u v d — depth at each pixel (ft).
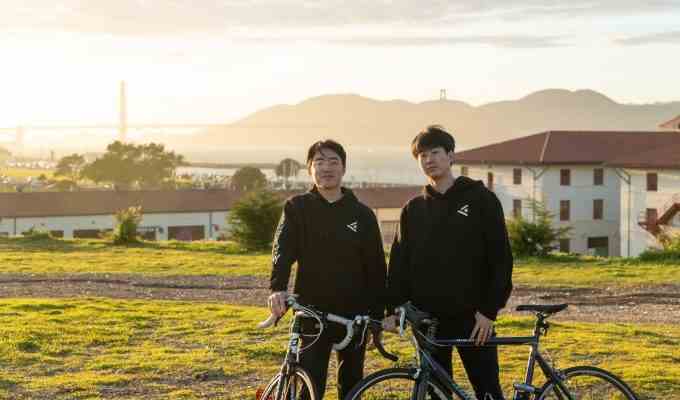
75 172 558.56
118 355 31.78
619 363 29.94
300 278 18.65
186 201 250.78
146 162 440.45
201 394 25.77
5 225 229.86
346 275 18.43
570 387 17.89
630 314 50.47
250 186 370.94
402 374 17.15
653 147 212.43
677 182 174.70
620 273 73.05
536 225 88.58
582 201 209.46
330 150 18.45
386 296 18.86
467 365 18.65
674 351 33.12
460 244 18.24
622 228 186.60
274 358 31.17
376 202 252.01
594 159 207.62
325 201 18.62
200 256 92.32
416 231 18.67
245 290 63.82
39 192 242.78
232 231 101.09
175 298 58.29
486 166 218.79
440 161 18.39
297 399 17.12
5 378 27.40
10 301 48.47
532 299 58.03
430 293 18.39
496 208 18.24
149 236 242.78
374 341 18.17
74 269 77.66
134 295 59.57
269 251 98.73
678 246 85.10
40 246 104.27
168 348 33.24
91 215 239.71
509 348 32.48
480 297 18.34
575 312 51.39
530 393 17.61
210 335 36.73
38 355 31.40
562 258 85.76
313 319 18.16
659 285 64.75
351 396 16.89
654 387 26.09
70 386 26.48
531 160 206.80
